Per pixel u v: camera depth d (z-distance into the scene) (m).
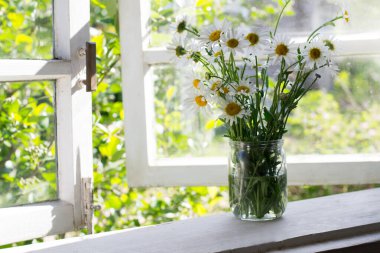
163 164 1.76
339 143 1.78
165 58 1.72
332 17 1.75
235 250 1.24
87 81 1.49
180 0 1.82
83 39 1.52
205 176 1.73
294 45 1.71
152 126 1.78
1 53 1.50
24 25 1.53
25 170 1.53
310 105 1.78
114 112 1.96
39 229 1.46
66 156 1.53
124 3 1.71
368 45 1.70
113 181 1.98
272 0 1.79
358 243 1.29
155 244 1.29
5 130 1.52
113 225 2.02
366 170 1.70
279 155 1.40
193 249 1.25
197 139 1.80
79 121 1.52
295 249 1.27
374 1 1.73
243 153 1.39
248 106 1.41
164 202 2.06
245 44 1.35
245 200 1.40
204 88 1.33
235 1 1.83
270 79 1.75
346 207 1.49
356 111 1.77
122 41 1.72
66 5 1.50
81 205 1.53
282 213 1.43
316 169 1.72
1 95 1.52
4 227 1.40
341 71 1.75
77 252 1.26
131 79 1.73
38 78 1.48
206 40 1.37
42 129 1.55
